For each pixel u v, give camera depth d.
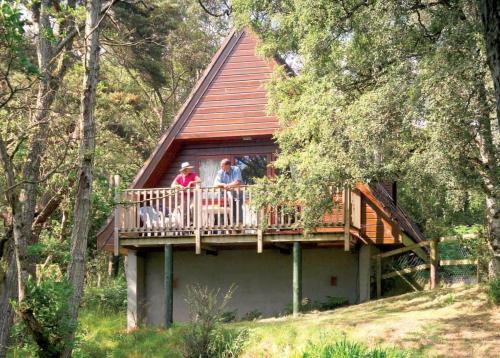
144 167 18.67
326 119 13.29
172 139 18.78
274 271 18.88
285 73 16.14
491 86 11.23
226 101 18.77
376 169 13.07
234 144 19.08
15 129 13.41
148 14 30.77
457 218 18.59
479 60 11.08
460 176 11.78
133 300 18.67
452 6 12.02
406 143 12.79
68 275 11.06
